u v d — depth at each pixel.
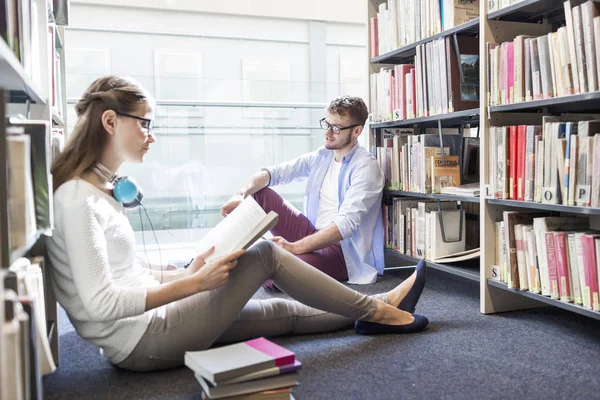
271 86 3.61
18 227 0.92
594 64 1.72
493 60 2.17
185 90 3.42
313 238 2.61
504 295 2.25
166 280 1.63
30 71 1.42
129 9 4.46
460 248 2.67
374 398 1.39
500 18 2.28
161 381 1.50
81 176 1.41
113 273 1.42
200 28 4.69
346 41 5.14
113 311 1.32
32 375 0.97
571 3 1.82
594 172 1.74
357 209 2.66
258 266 1.56
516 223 2.13
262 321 1.76
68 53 4.27
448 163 2.66
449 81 2.49
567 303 1.89
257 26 4.85
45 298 1.60
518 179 2.08
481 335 1.92
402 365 1.62
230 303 1.51
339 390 1.44
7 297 0.85
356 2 5.12
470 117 2.77
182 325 1.48
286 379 1.31
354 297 1.77
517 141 2.08
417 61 2.73
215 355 1.35
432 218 2.64
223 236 1.57
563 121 2.00
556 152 1.88
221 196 3.57
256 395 1.28
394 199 2.99
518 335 1.92
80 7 4.32
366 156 2.81
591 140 1.75
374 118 3.18
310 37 5.01
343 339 1.85
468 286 2.74
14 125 1.14
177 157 3.44
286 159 3.69
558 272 1.93
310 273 1.65
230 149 3.55
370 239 2.85
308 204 3.00
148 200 3.41
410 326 1.91
